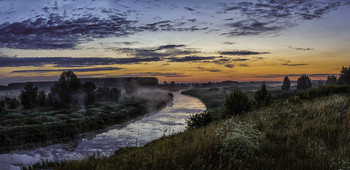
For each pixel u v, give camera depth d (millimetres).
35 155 23562
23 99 73562
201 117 15461
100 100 106750
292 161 4348
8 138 30391
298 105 12727
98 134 37312
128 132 36750
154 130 36469
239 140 4879
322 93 17625
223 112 16969
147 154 5410
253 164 4246
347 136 5703
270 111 11820
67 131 37250
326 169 3977
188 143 6195
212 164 4262
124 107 70688
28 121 43219
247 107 16594
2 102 56688
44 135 33906
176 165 4262
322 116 8281
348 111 8516
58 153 24391
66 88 82062
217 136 6305
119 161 5230
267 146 5387
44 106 82750
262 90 18578
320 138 5762
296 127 7422
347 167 3773
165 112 67000
